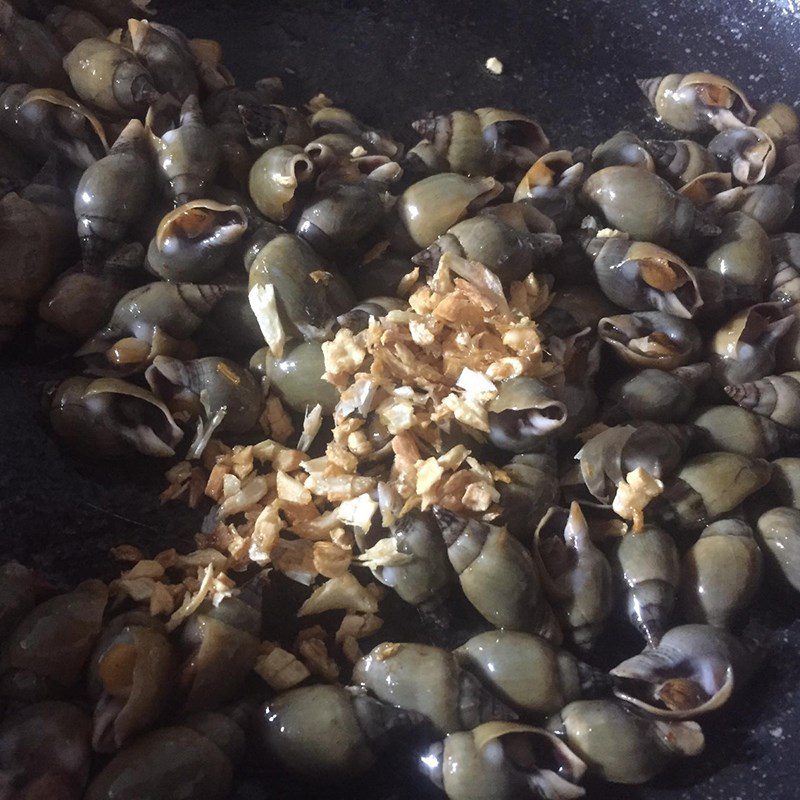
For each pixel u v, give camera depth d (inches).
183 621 5.6
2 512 6.1
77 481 6.3
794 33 9.1
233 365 6.5
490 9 9.2
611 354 7.0
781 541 6.3
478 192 7.1
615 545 6.2
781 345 7.2
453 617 6.2
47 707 5.2
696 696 5.7
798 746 5.8
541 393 6.2
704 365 6.9
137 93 7.2
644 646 6.2
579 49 9.2
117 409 6.2
